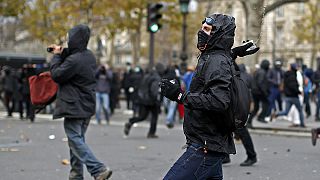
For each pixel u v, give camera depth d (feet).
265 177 43.91
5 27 235.40
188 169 22.38
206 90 22.11
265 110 92.02
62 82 36.86
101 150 59.47
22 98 104.83
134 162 50.93
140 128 88.17
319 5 265.75
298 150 60.90
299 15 335.67
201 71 22.45
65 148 60.70
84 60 37.09
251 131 80.94
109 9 171.22
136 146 63.46
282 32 342.44
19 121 100.53
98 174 36.55
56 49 37.47
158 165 49.24
